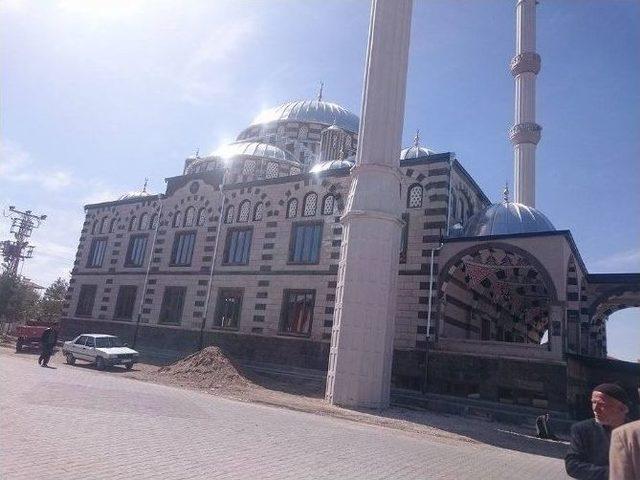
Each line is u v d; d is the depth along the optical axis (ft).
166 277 130.62
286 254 110.63
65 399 46.85
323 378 91.76
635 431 11.37
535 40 140.26
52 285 235.40
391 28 80.64
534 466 41.09
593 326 109.70
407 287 92.38
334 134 156.15
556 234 81.41
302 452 34.86
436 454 40.73
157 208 141.90
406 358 88.33
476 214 100.07
